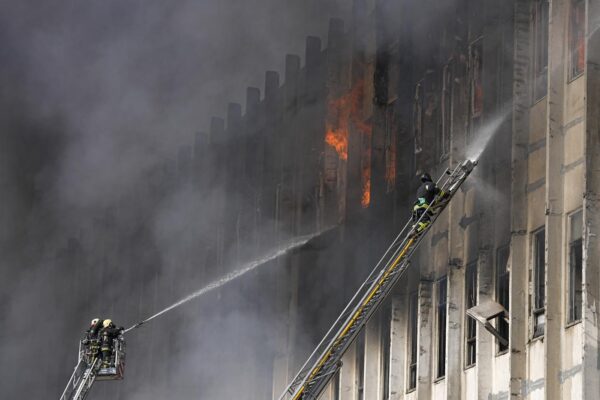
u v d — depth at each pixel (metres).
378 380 109.56
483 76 93.88
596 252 77.50
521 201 87.12
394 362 104.69
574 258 80.81
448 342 94.12
